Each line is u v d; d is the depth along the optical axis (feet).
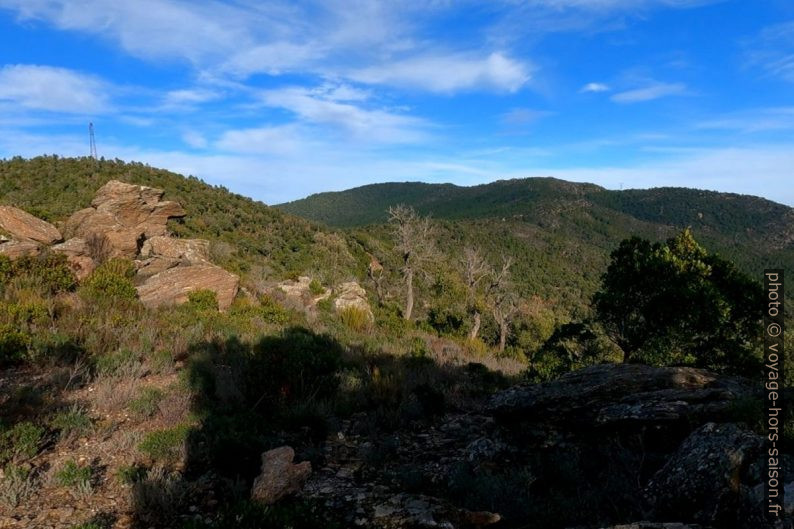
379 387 29.99
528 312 142.41
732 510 12.55
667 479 14.52
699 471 13.76
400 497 16.60
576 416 21.63
